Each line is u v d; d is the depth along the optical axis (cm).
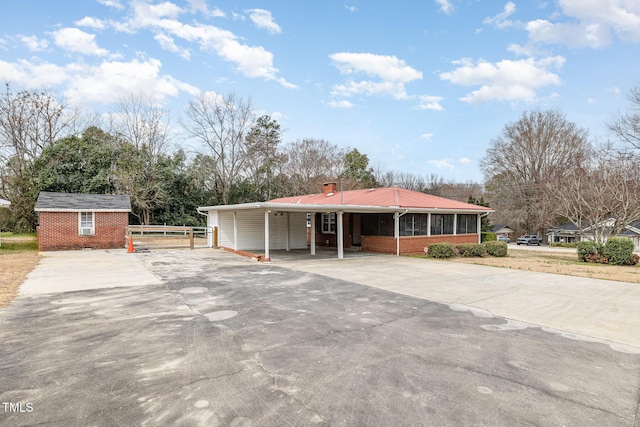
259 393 329
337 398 322
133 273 1031
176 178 2916
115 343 460
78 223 1723
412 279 977
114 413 292
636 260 1335
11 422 276
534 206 3838
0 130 2591
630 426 283
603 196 1667
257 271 1105
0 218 2525
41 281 894
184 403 310
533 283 928
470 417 293
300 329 529
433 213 1789
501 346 465
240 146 3303
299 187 3766
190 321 563
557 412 303
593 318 602
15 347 442
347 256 1561
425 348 454
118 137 2878
